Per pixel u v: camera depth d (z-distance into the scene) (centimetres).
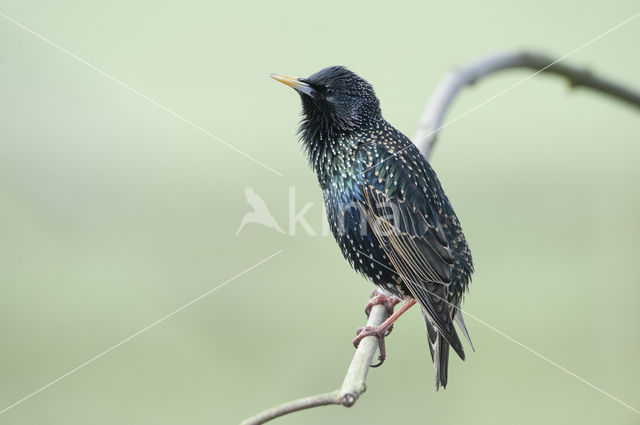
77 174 757
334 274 1162
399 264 764
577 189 1342
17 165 713
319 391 1094
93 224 827
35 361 1121
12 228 1035
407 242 761
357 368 513
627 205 1306
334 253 1164
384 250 778
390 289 794
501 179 1383
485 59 820
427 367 1183
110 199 894
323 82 796
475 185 1377
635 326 1166
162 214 1114
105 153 821
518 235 1295
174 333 1141
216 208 1151
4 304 1111
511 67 837
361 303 1151
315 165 823
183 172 1165
